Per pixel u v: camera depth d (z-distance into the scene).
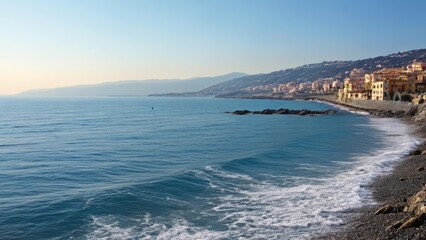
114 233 18.88
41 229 19.61
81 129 83.50
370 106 134.50
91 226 19.89
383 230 17.47
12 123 101.00
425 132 65.25
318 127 82.06
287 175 31.97
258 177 31.25
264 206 23.00
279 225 19.67
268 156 41.88
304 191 26.30
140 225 19.95
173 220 20.69
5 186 29.64
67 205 23.55
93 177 32.97
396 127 77.25
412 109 100.06
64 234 18.92
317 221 20.09
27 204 24.02
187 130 79.12
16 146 55.50
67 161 41.62
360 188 26.75
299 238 17.88
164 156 44.44
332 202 23.45
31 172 35.44
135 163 39.81
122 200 24.25
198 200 24.50
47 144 57.66
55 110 173.38
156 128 84.75
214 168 34.56
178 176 30.84
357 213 21.14
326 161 38.81
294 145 51.16
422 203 18.58
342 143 53.34
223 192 26.47
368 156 41.56
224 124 94.44
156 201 24.25
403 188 25.78
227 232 18.83
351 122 93.50
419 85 133.88
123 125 94.12
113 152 48.16
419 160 36.38
